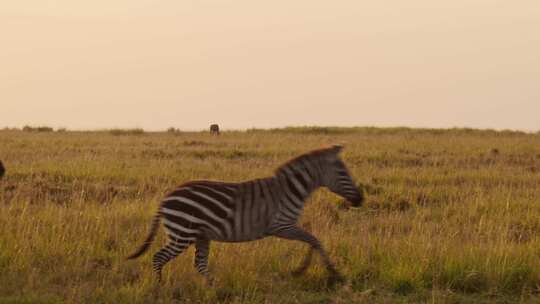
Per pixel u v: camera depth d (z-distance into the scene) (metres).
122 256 20.73
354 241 22.88
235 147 52.78
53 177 34.94
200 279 18.89
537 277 19.53
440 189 34.00
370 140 59.50
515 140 60.75
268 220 18.80
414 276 19.23
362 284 19.08
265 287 18.70
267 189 18.84
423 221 27.27
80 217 24.83
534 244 22.70
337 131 72.56
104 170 36.75
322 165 19.45
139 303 17.22
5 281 18.28
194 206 18.25
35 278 18.44
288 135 67.00
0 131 67.75
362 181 36.06
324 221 26.34
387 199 31.44
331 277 19.17
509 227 26.94
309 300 17.88
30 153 45.00
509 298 18.55
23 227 22.52
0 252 19.91
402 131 72.31
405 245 21.72
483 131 72.75
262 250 21.12
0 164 25.97
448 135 68.25
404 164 44.06
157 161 42.09
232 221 18.47
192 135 66.94
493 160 46.44
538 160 47.09
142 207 26.97
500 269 19.73
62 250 20.47
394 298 18.20
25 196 30.09
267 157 46.59
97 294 17.45
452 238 23.44
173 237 18.28
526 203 30.61
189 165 40.84
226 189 18.59
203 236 18.48
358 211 29.78
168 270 19.36
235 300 17.47
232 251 21.11
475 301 18.16
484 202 30.53
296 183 19.06
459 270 19.69
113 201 29.05
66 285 18.45
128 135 65.81
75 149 48.22
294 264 20.25
